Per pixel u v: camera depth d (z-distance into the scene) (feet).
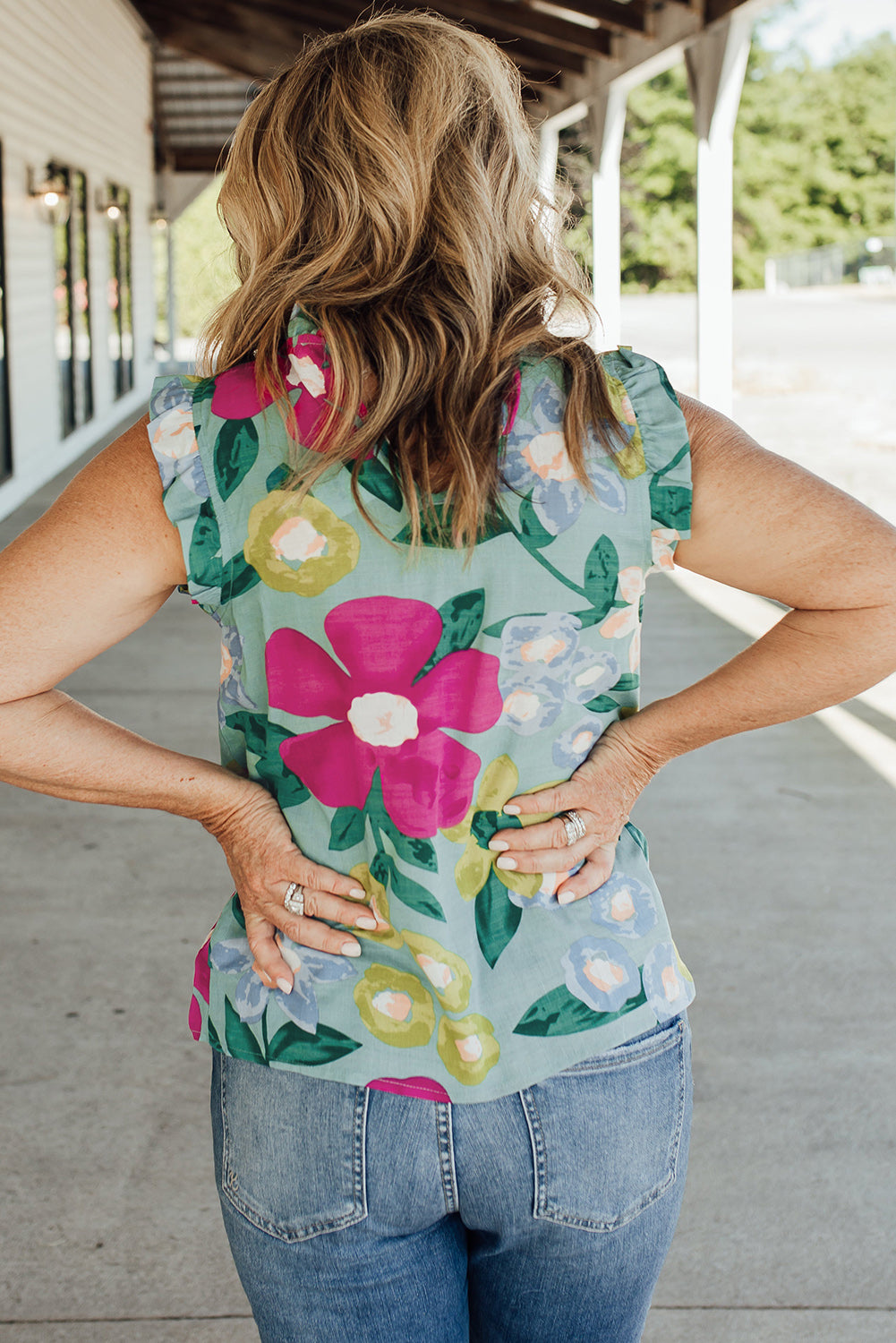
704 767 13.62
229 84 62.23
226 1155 3.19
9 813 12.24
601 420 2.97
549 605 2.99
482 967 3.06
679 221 116.88
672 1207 3.20
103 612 2.99
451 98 2.95
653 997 3.16
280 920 3.14
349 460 2.91
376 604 2.93
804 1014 8.58
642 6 34.58
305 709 3.05
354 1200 3.01
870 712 15.51
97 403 44.34
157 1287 6.08
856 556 2.98
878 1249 6.38
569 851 3.13
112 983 8.93
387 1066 3.03
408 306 2.86
